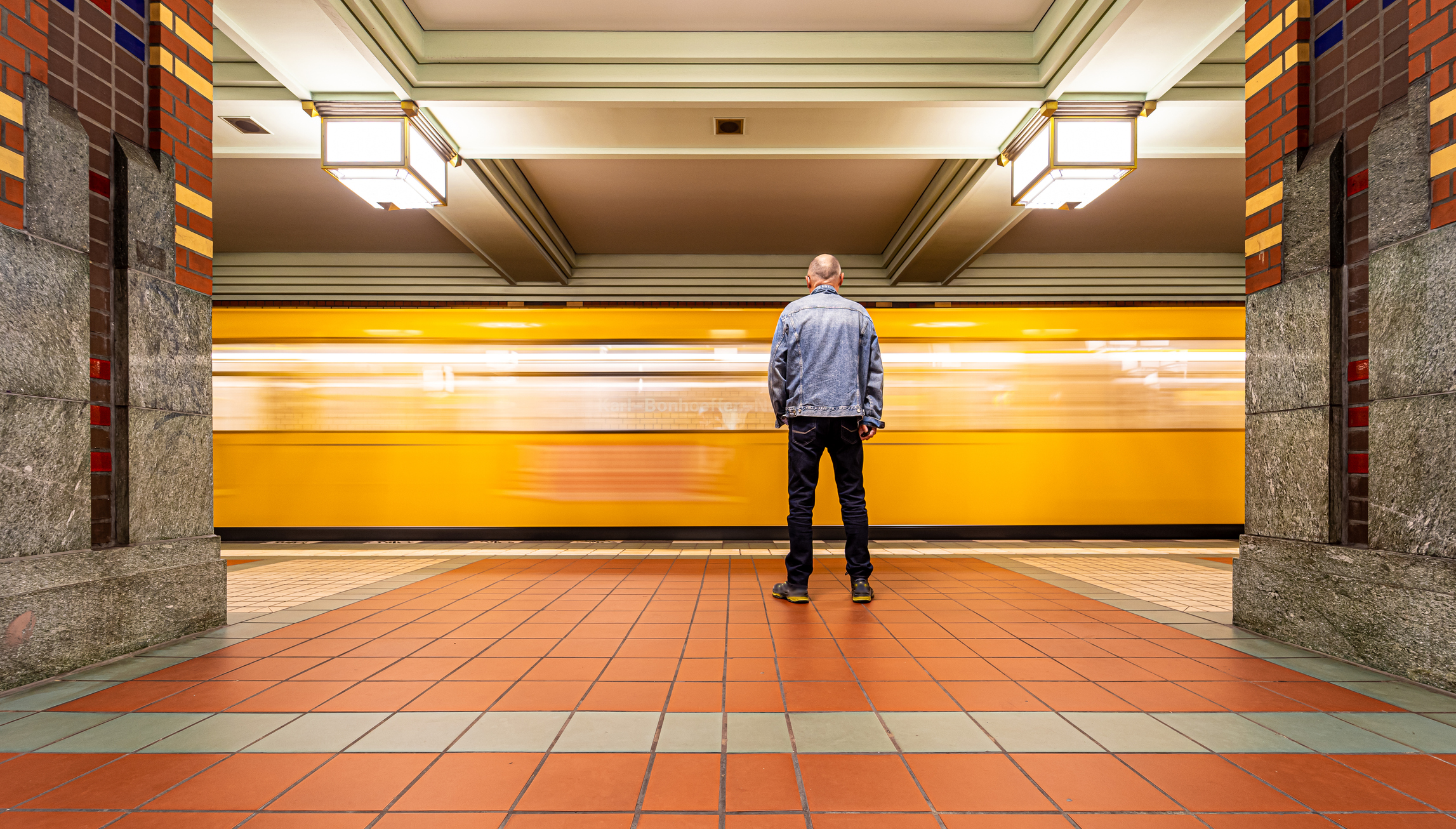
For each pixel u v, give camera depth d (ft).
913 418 23.93
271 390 23.68
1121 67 14.55
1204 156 18.35
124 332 9.25
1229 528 23.94
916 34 15.42
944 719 6.53
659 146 18.48
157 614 9.30
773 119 17.07
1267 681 7.72
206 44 10.84
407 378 23.81
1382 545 8.28
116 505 9.20
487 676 7.89
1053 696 7.20
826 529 24.06
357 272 30.78
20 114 7.94
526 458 23.82
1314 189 9.37
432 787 5.20
